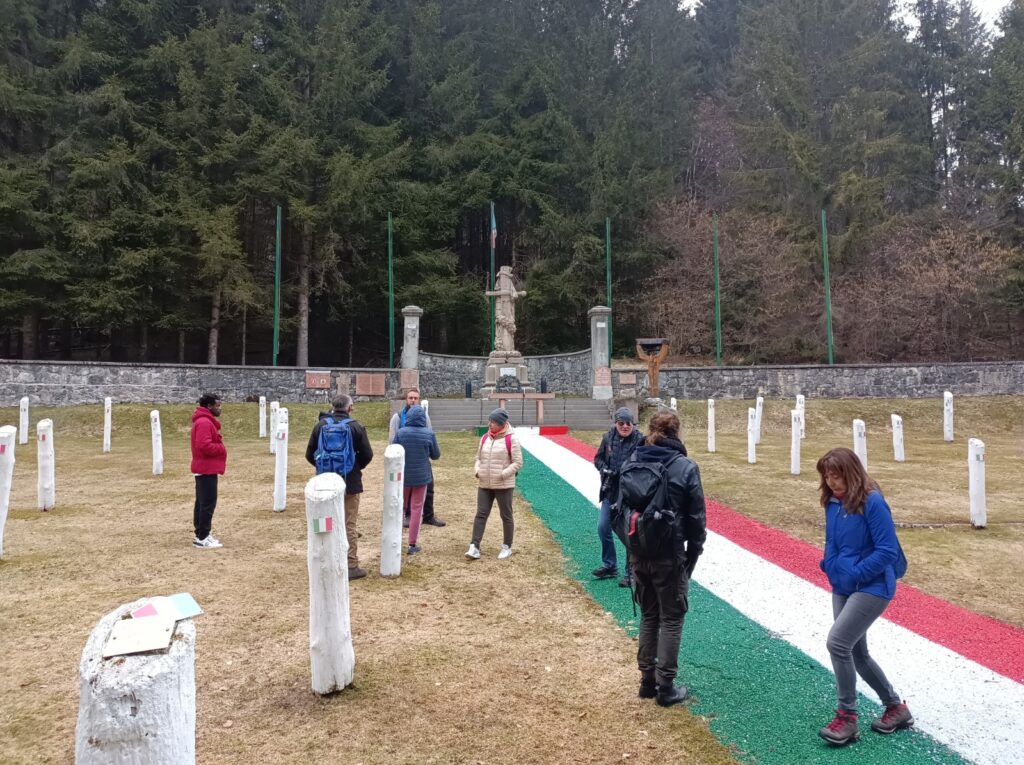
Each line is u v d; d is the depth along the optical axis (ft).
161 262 87.71
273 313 98.27
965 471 39.47
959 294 93.86
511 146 116.37
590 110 120.57
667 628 12.30
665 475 12.43
